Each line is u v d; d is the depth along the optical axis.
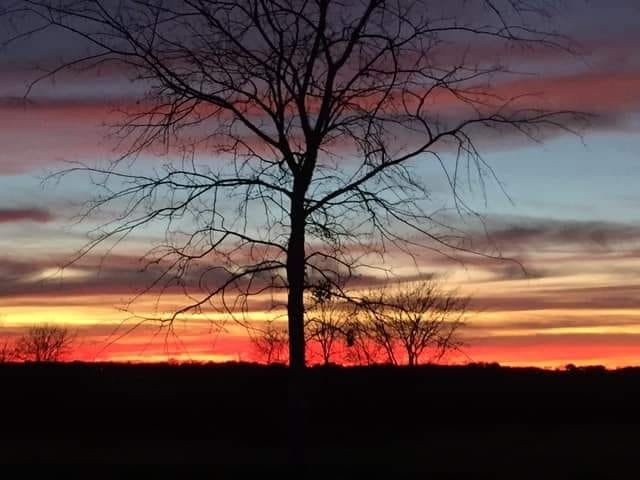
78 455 28.14
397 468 24.75
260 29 14.89
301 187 15.24
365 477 23.06
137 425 36.00
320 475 23.17
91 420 36.12
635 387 42.72
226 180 15.09
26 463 26.03
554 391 41.34
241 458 27.22
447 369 35.00
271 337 15.94
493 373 40.00
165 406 36.69
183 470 24.42
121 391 38.31
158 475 23.55
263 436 33.69
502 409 38.66
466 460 26.92
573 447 31.19
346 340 15.37
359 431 33.84
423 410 35.66
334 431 32.97
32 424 36.09
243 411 34.94
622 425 37.81
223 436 33.50
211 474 23.66
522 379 40.66
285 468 23.70
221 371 34.69
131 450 30.22
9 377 39.06
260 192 15.19
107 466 25.27
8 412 37.12
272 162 15.28
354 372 24.64
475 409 36.97
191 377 36.28
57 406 36.72
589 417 39.09
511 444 31.86
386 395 34.16
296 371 15.54
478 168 14.47
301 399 15.63
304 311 15.34
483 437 33.69
